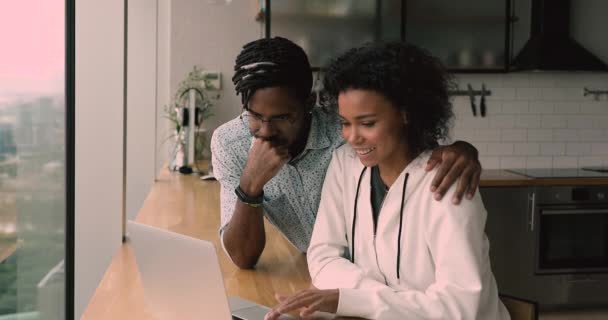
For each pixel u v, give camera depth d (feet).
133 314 4.48
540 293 14.48
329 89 4.19
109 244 10.92
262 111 4.69
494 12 15.20
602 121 16.79
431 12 15.05
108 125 10.85
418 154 4.25
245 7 15.94
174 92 15.94
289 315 4.29
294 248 6.39
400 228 4.18
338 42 14.85
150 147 15.40
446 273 3.85
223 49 15.97
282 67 4.55
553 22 15.47
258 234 5.43
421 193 4.12
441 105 4.13
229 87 16.02
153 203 9.40
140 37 15.03
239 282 5.24
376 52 3.92
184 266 3.70
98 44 10.74
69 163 8.78
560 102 16.65
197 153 15.17
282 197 5.56
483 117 16.48
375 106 3.87
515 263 14.38
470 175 4.01
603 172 15.70
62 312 11.08
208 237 7.02
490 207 14.28
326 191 4.81
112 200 10.89
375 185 4.49
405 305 3.85
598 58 16.08
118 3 10.78
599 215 14.51
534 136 16.63
